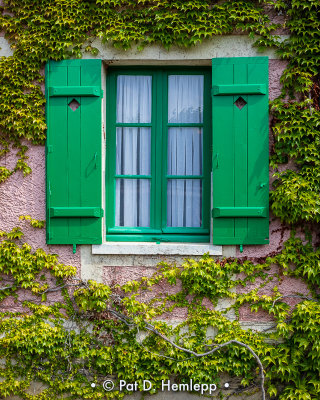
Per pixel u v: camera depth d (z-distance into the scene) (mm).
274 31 4516
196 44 4543
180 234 4773
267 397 4469
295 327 4383
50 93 4555
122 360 4469
